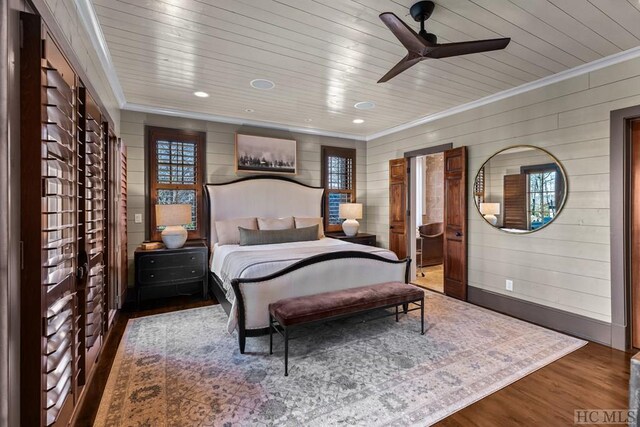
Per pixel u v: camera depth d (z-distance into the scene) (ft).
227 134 15.81
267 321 8.91
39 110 3.85
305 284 9.49
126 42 8.32
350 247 13.17
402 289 9.78
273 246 13.53
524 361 8.10
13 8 3.56
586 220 9.64
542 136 10.76
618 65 8.95
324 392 6.72
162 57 9.19
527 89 11.17
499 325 10.57
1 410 3.40
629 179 8.96
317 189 17.97
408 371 7.58
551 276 10.52
